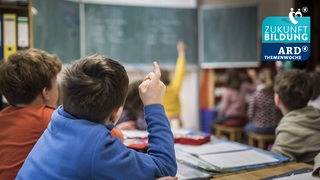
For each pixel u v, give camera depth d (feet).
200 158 4.71
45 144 3.10
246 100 15.55
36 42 10.62
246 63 16.46
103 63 3.01
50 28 11.34
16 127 4.01
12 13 7.73
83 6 14.10
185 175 4.05
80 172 2.80
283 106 5.58
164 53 15.64
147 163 3.05
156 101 3.46
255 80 16.62
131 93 7.43
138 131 6.58
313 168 4.21
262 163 4.51
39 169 2.95
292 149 5.09
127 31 14.97
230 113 15.39
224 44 16.42
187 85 16.76
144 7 15.20
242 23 16.37
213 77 17.04
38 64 4.26
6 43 7.38
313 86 5.56
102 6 14.46
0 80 4.21
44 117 4.09
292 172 4.13
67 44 12.31
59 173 2.84
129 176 2.90
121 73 3.04
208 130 16.79
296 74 5.51
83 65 3.02
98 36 14.44
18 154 3.92
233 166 4.32
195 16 16.12
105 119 3.08
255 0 18.01
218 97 17.60
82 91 2.93
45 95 4.35
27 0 7.47
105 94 2.93
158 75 3.57
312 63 12.68
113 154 2.89
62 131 3.04
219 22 16.35
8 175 3.87
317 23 13.69
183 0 16.22
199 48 16.30
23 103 4.28
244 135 15.40
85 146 2.86
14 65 4.24
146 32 15.29
